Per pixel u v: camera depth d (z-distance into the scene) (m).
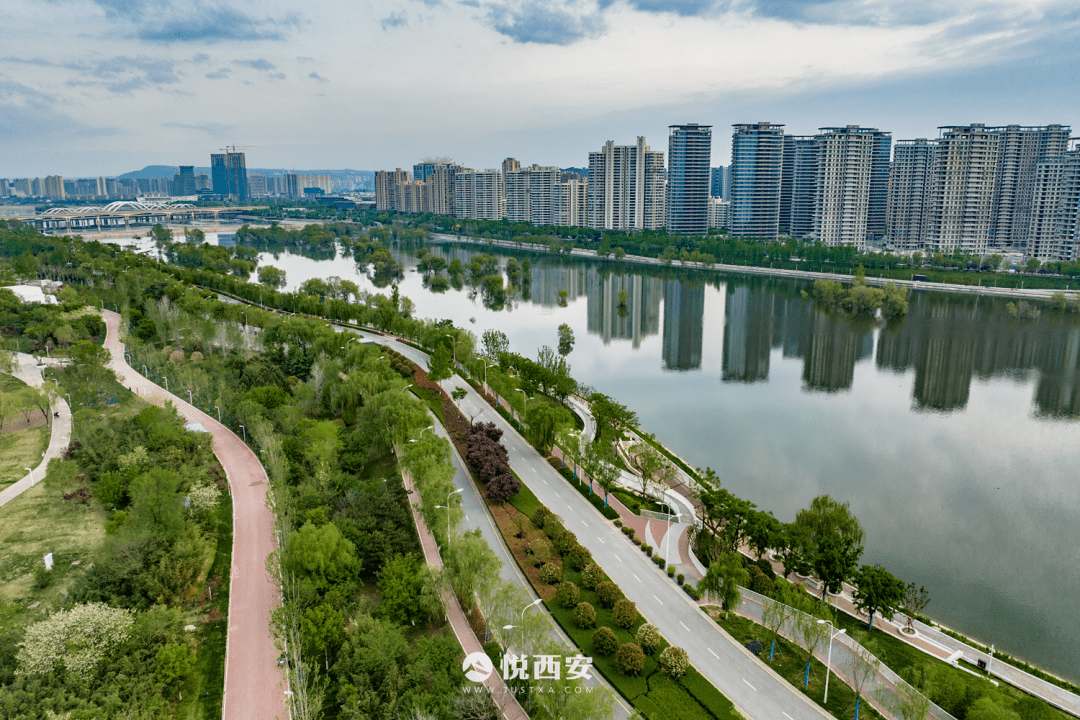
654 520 131.38
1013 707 80.12
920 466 167.88
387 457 152.50
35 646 83.56
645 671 89.06
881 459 172.00
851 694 85.81
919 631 104.00
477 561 98.50
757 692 86.31
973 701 79.50
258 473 145.12
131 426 151.38
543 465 153.88
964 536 136.12
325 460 136.12
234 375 197.38
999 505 148.75
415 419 147.75
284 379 198.38
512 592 91.69
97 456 139.12
